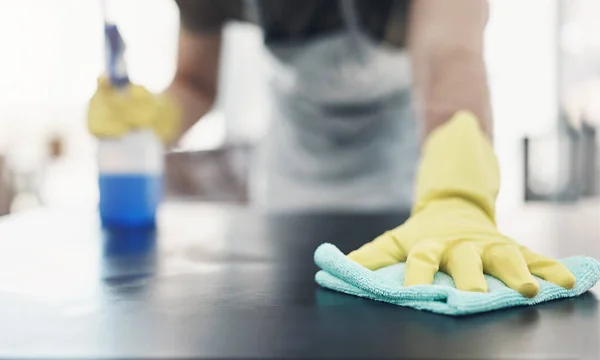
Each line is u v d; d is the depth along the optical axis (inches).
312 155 51.5
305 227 32.3
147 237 28.1
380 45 45.3
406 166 50.7
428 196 19.6
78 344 10.8
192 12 46.8
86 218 37.5
